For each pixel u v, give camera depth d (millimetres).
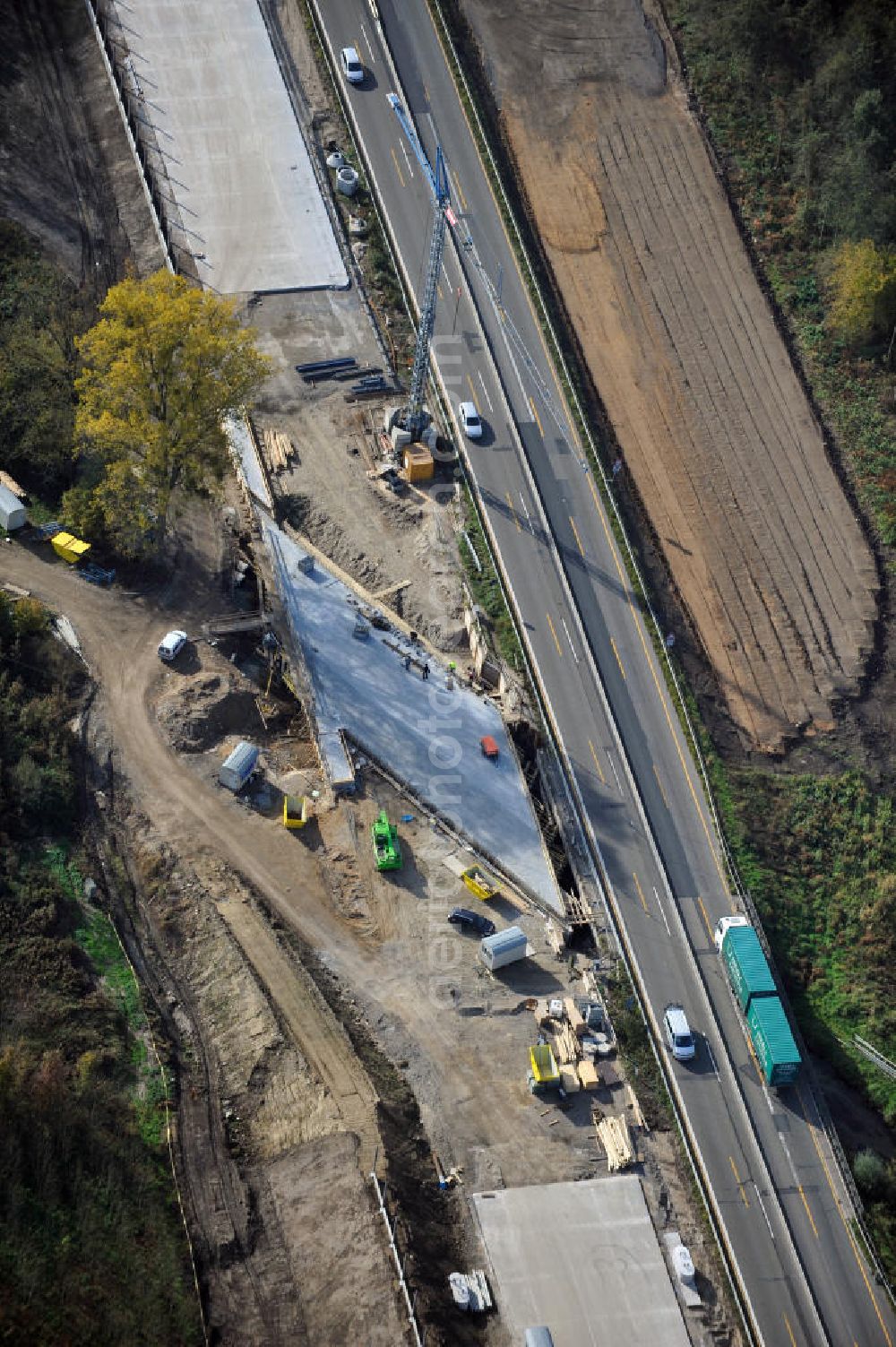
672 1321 96438
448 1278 95125
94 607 121625
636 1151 102938
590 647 125812
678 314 145625
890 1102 109250
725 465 138000
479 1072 104875
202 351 116562
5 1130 91375
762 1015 106375
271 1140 97375
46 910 102312
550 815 118375
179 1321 89000
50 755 111188
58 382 129125
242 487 131500
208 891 108375
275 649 123000
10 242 138125
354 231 146625
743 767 123562
